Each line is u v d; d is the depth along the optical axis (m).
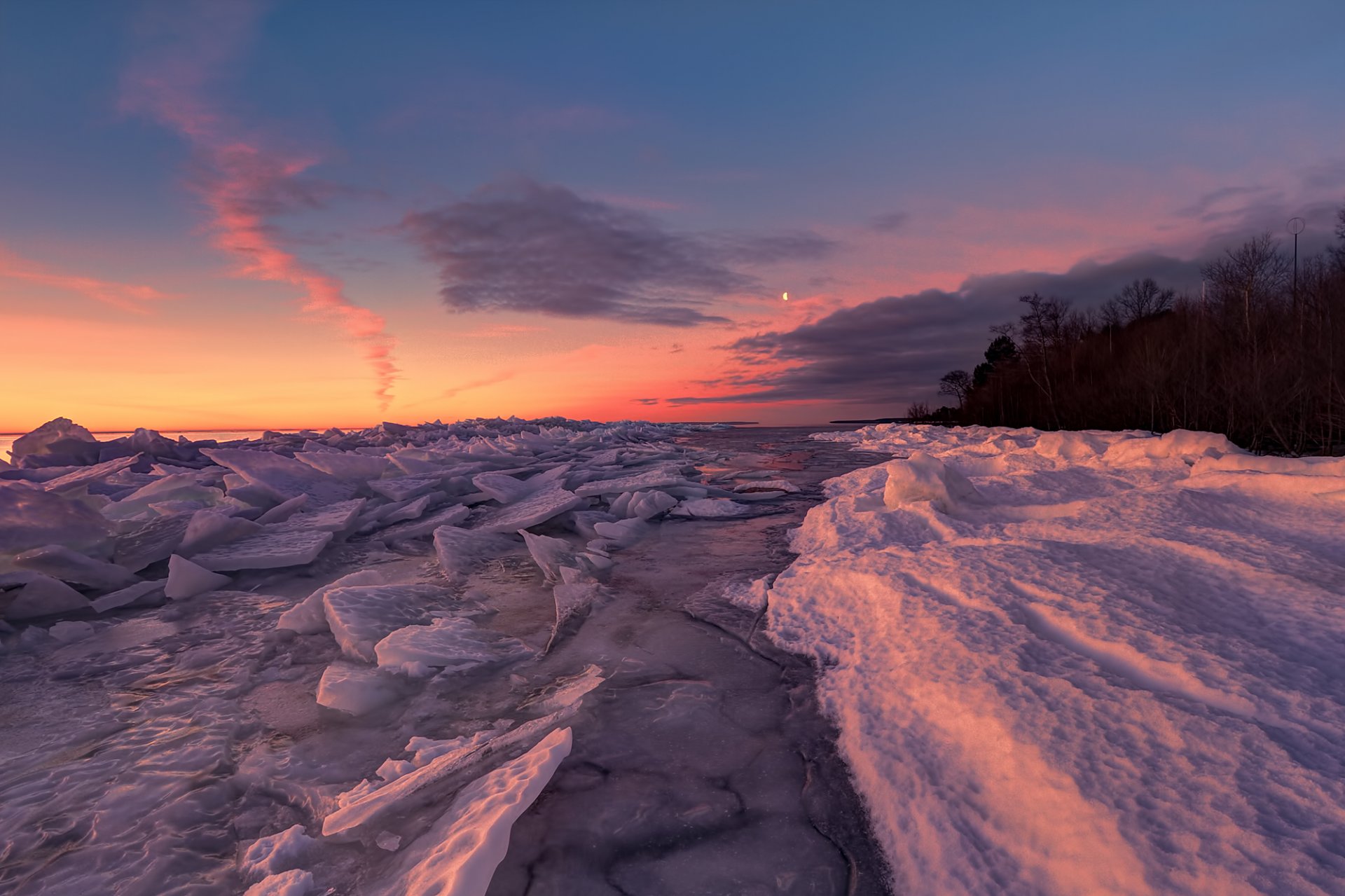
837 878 1.43
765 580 3.88
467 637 2.94
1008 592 2.60
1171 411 16.59
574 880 1.43
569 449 14.07
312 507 5.92
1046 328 29.58
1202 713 1.61
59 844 1.61
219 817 1.74
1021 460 8.05
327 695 2.35
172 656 2.89
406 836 1.59
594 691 2.42
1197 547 2.98
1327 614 2.26
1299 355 12.80
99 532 4.10
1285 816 1.28
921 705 1.98
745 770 1.88
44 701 2.43
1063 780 1.46
